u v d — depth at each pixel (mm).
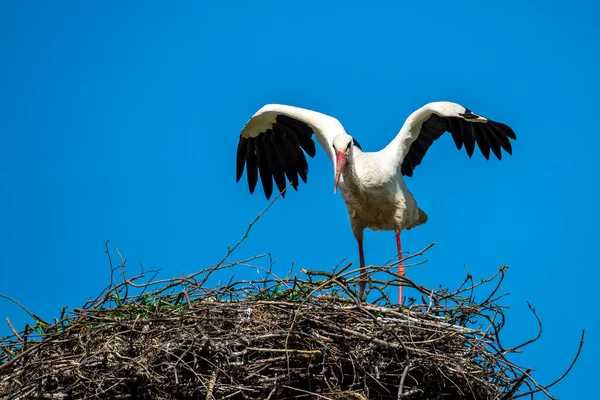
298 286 11617
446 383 11352
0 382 10438
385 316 11562
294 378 10828
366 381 10945
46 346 10828
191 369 10281
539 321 11305
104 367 10523
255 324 10938
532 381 11094
